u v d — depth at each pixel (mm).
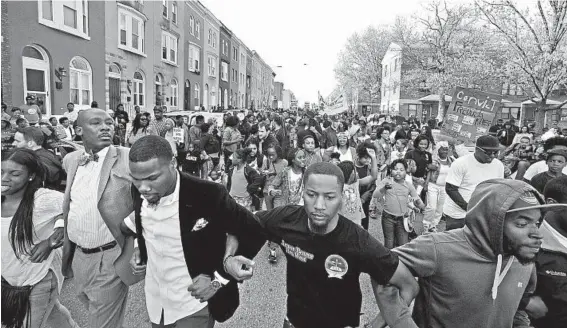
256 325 4266
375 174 6594
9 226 2936
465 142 8609
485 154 5094
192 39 35938
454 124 8680
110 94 21516
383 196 5723
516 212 1928
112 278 3189
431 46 34250
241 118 20141
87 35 18703
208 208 2510
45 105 15961
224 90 48438
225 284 2592
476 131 8531
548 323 2439
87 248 3164
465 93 8602
